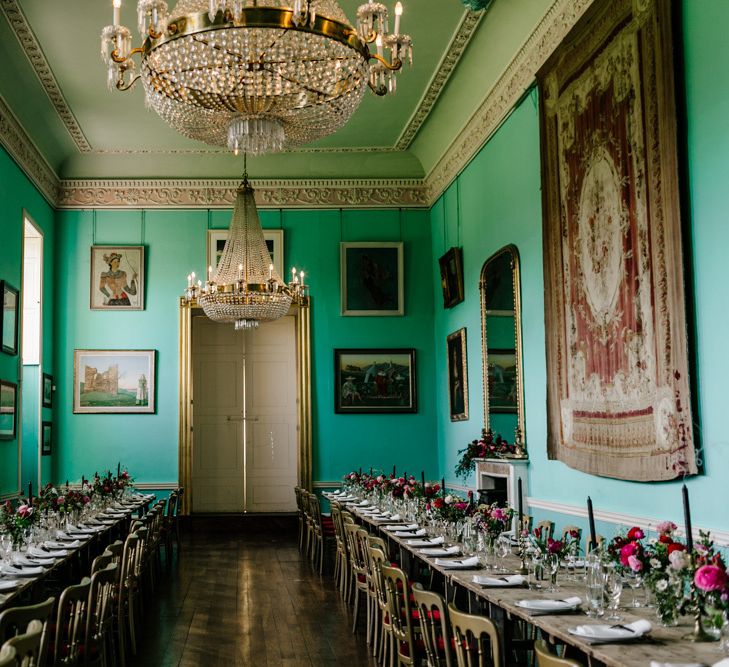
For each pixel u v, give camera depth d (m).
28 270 14.64
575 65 8.59
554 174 9.22
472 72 11.76
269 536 15.66
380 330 15.87
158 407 15.38
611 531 7.84
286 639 7.93
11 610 4.11
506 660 5.31
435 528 8.51
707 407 6.30
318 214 16.05
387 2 10.16
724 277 6.08
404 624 6.07
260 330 17.28
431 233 16.06
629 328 7.38
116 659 7.16
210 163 15.80
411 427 15.72
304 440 15.55
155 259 15.64
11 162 12.41
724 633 3.62
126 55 6.25
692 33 6.48
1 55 11.02
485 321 12.10
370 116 14.10
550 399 9.29
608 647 3.67
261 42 6.05
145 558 9.40
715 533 6.11
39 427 14.32
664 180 6.76
